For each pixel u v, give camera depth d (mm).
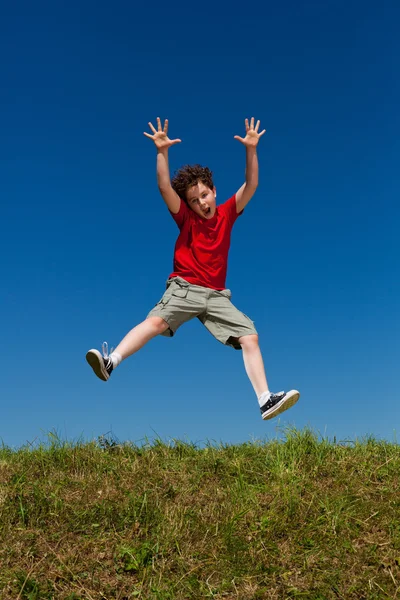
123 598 3922
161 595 3889
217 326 5590
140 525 4641
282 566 4219
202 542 4438
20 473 5438
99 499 4992
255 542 4449
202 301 5508
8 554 4234
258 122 5828
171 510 4836
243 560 4262
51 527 4594
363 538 4500
